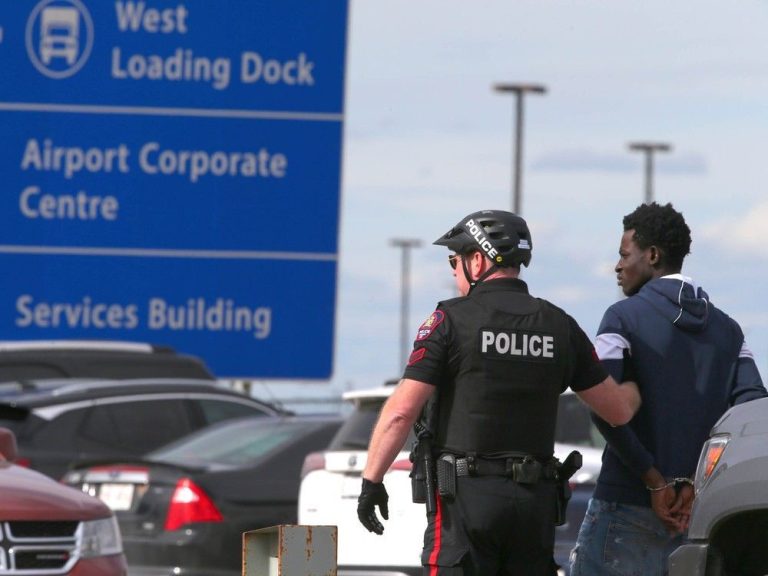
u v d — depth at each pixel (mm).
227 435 39875
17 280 58750
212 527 36281
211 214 58906
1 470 25641
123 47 58656
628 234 21125
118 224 58812
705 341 20562
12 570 23953
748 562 19234
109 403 44594
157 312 58969
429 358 18531
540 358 18734
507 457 18531
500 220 19188
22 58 58594
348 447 30609
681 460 20266
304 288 59188
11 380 54062
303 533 17641
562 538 31438
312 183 59031
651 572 20359
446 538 18469
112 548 25391
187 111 58812
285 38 58812
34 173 58719
